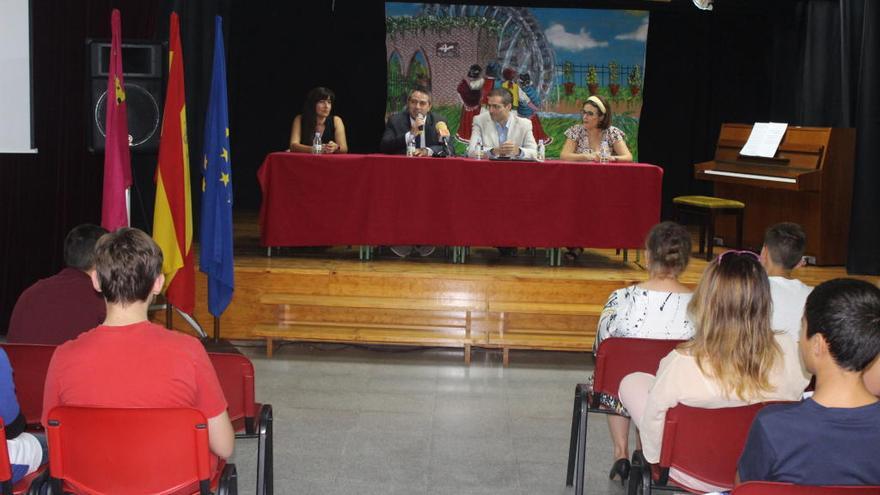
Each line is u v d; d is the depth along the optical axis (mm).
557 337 6062
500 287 6227
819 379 2111
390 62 9586
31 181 6133
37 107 6070
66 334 3514
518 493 3947
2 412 2553
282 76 9992
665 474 2832
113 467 2406
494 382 5578
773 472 2104
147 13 6180
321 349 6191
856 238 7074
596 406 3602
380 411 4969
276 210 6336
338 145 7090
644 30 9602
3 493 2521
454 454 4375
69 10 6043
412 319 6242
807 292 3707
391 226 6406
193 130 7789
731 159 7945
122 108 5105
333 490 3916
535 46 9594
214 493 2693
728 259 2791
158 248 2484
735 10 9703
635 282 6230
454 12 9531
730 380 2734
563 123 9688
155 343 2426
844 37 7840
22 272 6184
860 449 2061
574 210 6430
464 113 9641
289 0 9859
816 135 7316
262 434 3191
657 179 6438
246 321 6246
